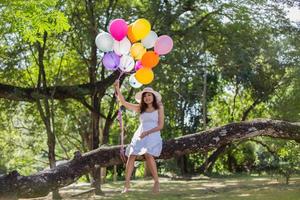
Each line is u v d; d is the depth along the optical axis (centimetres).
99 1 1745
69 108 2559
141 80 757
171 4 1827
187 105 2814
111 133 3238
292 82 2589
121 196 1566
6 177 767
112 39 733
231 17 2003
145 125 749
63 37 1841
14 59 1862
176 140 805
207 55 2091
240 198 1359
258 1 1977
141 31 727
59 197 1550
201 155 3162
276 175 2183
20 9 1127
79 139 3419
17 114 2503
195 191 1691
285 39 2198
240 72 2311
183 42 1903
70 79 2219
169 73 1895
